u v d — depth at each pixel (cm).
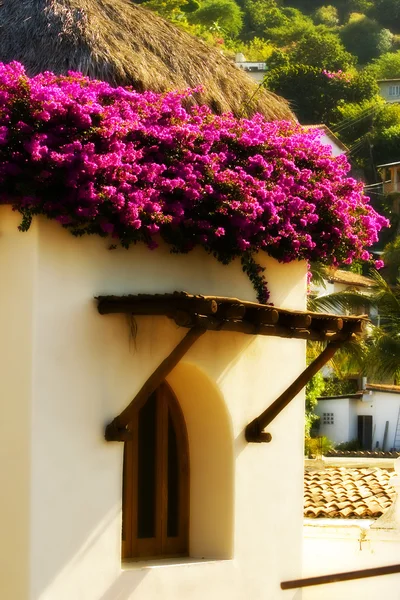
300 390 997
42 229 840
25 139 834
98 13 1024
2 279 855
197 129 938
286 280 1034
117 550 883
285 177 987
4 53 961
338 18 11762
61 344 851
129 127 884
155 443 981
